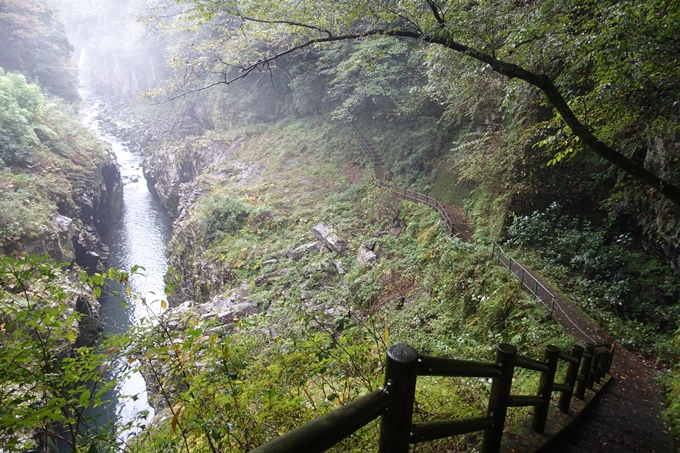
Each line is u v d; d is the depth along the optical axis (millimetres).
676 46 5469
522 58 6922
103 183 29531
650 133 7523
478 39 6961
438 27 6570
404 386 1812
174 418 2965
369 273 14180
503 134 13812
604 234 11047
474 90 12742
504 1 7305
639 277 9727
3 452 2543
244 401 3256
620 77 5977
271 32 7961
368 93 22094
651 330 8664
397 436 1896
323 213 21031
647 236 10094
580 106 7098
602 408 5418
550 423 4117
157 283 22906
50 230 18547
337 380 4809
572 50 6215
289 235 20062
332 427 1409
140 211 34781
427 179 19719
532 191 12383
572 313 8688
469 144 15062
